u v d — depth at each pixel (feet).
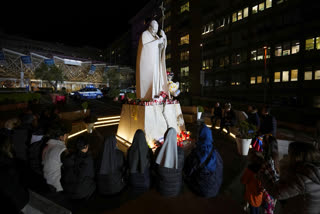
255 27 64.34
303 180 4.78
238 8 70.08
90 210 7.83
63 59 115.03
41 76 87.45
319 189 4.73
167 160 8.45
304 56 49.88
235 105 42.65
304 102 49.88
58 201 8.03
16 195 6.15
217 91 81.25
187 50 98.48
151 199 8.70
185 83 73.56
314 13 47.39
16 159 10.72
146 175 9.03
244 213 7.68
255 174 7.00
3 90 54.49
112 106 49.08
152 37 17.54
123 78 144.87
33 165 9.40
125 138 17.80
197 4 90.17
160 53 18.38
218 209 7.95
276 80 57.82
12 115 29.12
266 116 13.98
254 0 63.72
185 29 98.12
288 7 53.47
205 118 31.19
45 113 16.92
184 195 9.04
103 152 8.65
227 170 11.86
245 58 68.28
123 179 9.32
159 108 16.51
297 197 5.12
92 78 147.54
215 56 82.07
